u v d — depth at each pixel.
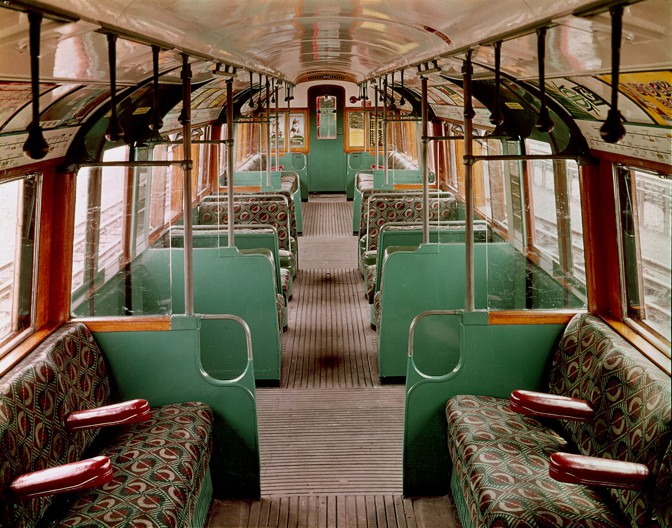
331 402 6.45
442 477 4.82
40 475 3.23
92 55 3.17
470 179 4.57
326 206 17.67
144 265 6.14
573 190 5.49
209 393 4.75
